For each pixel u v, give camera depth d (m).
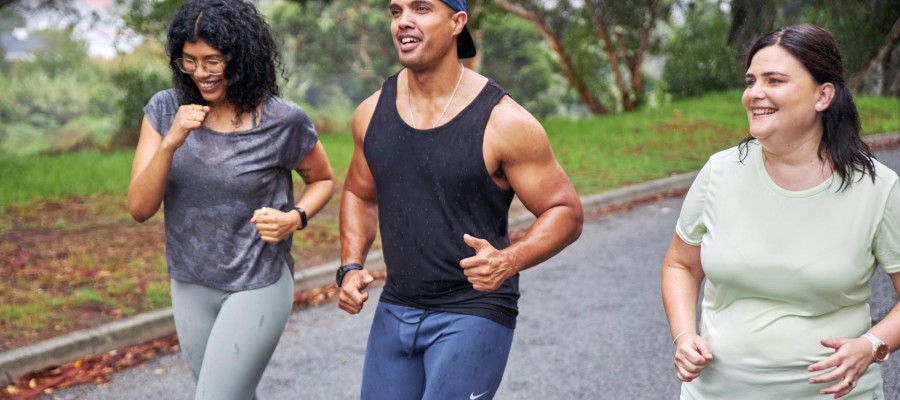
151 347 6.06
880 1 22.73
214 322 3.47
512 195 3.06
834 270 2.38
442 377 2.90
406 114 2.96
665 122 19.41
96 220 9.98
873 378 2.48
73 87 61.62
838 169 2.34
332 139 18.33
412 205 2.93
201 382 3.37
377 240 8.77
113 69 60.00
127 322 6.15
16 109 60.41
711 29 27.33
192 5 3.25
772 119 2.34
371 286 7.48
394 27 2.86
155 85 19.64
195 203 3.37
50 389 5.28
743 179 2.48
